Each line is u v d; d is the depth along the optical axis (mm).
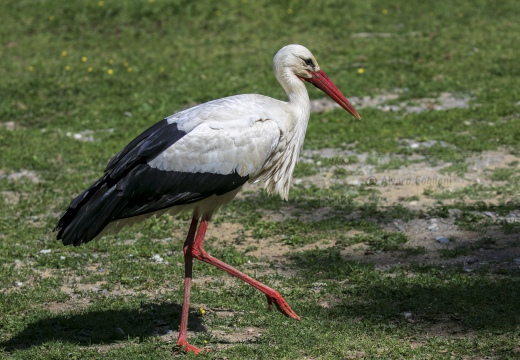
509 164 14898
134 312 9203
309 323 8758
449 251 10914
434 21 27734
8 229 12570
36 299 9742
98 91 21875
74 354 8008
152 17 29391
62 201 13961
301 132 9164
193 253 8562
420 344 8125
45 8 30500
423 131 17281
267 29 27875
